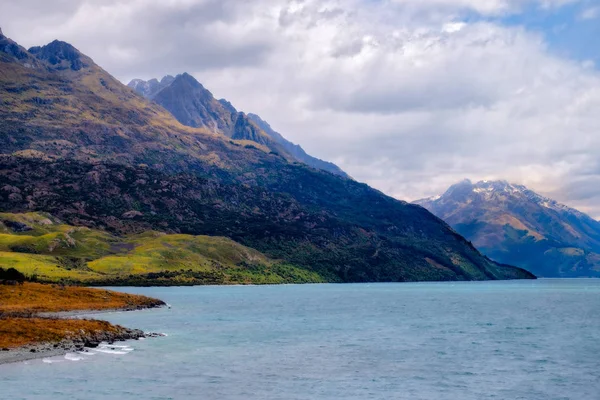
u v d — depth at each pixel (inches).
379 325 6835.6
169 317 7332.7
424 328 6515.8
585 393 3309.5
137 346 4621.1
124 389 3203.7
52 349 4131.4
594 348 4945.9
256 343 5078.7
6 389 3112.7
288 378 3599.9
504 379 3654.0
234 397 3122.5
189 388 3277.6
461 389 3383.4
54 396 3011.8
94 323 5167.3
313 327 6535.4
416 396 3213.6
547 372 3875.5
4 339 4217.5
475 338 5600.4
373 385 3452.3
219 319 7308.1
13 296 7263.8
